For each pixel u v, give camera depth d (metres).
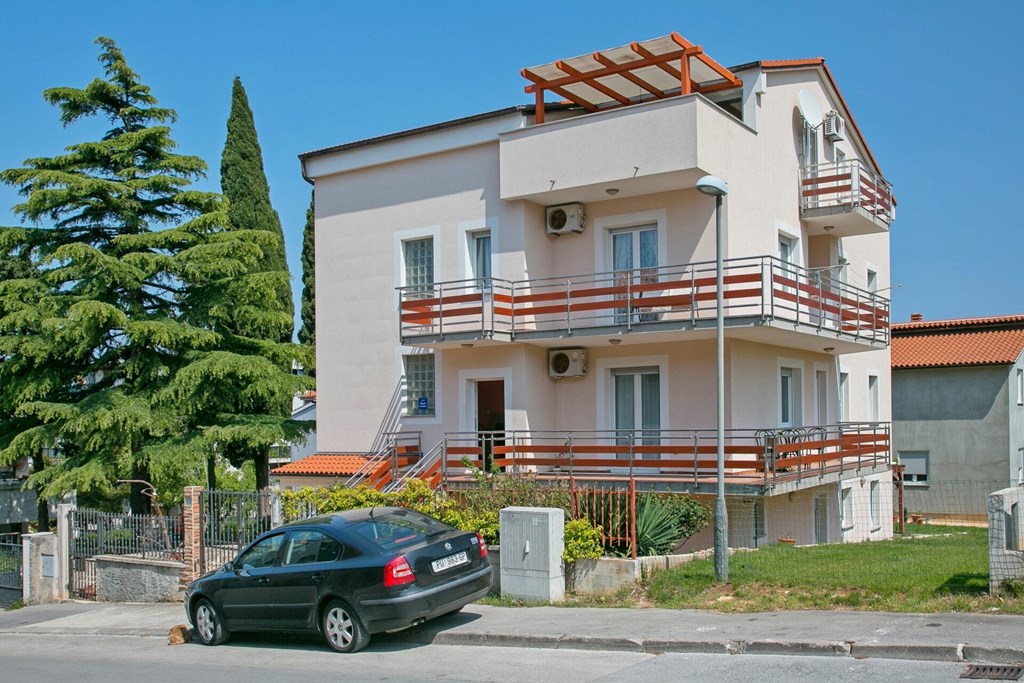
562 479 17.17
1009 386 33.09
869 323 22.08
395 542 11.18
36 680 11.16
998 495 10.39
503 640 10.84
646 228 19.33
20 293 24.75
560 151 18.83
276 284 25.47
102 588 19.44
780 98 21.09
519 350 19.72
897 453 34.75
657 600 12.05
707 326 17.33
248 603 12.00
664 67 18.69
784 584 11.83
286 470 22.06
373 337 22.17
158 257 24.27
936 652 8.57
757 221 19.64
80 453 24.22
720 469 12.46
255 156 35.19
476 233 20.73
